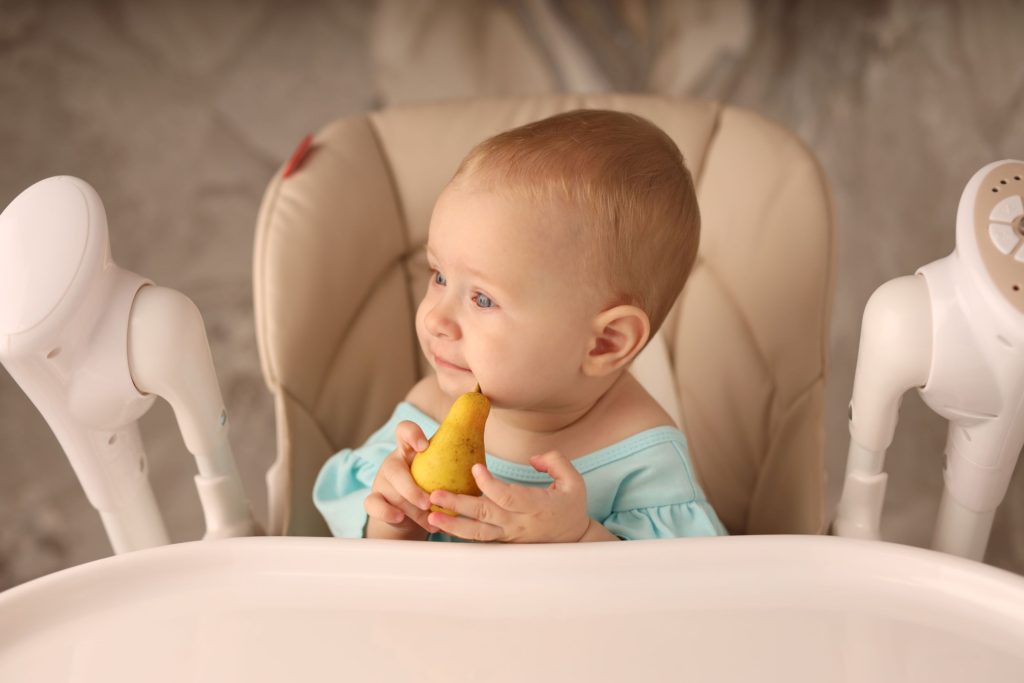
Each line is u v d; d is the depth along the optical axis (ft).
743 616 2.12
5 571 5.91
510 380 2.72
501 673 1.97
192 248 7.28
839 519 2.89
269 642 2.08
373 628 2.11
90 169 7.26
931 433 6.03
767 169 3.68
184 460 6.41
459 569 2.23
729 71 7.06
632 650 2.03
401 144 3.89
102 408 2.57
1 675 2.04
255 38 7.38
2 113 7.20
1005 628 2.08
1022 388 2.41
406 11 7.21
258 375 7.01
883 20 6.42
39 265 2.35
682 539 2.28
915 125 6.24
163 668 2.03
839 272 6.81
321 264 3.54
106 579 2.23
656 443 2.99
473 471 2.38
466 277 2.69
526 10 7.11
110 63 7.33
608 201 2.71
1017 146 5.51
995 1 5.68
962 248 2.39
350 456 3.25
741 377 3.68
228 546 2.30
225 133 7.44
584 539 2.60
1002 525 5.53
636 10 7.01
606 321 2.77
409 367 3.84
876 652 2.02
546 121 2.87
